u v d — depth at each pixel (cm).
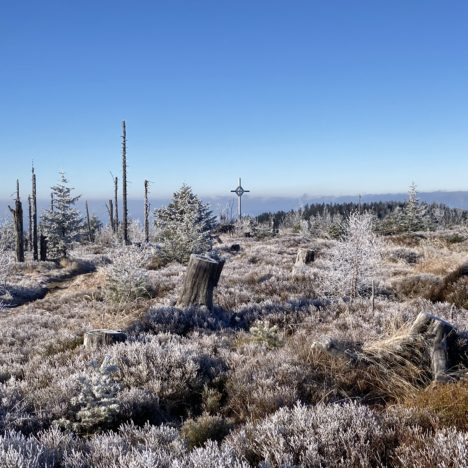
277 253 2628
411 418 391
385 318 839
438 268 1545
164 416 506
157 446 373
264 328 750
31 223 4253
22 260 3225
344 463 324
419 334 576
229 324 985
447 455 298
